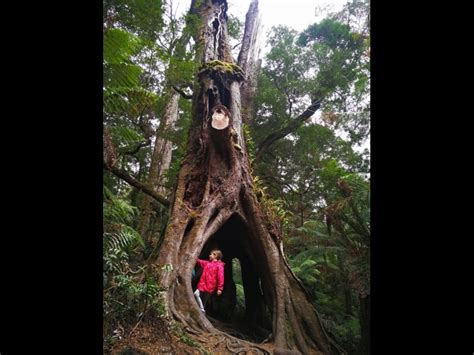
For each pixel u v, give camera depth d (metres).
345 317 10.05
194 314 7.04
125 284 5.73
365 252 7.55
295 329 7.83
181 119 13.97
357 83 14.20
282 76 15.41
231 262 10.34
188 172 9.03
